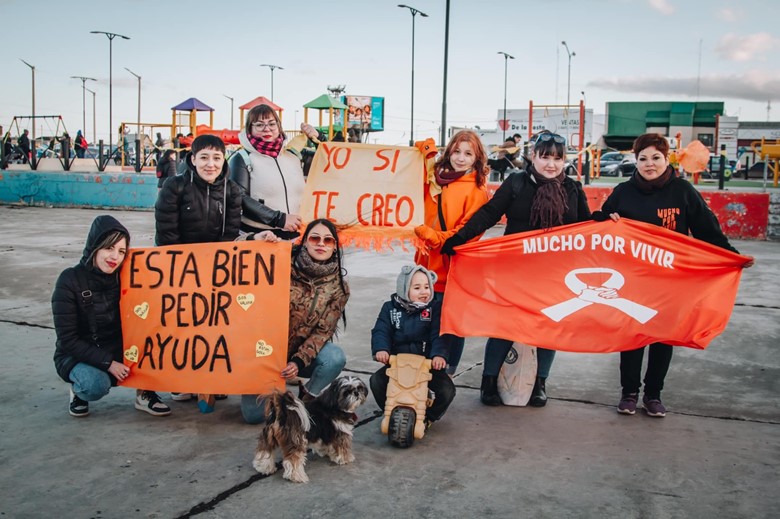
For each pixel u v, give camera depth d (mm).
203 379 4348
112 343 4504
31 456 3871
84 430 4277
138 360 4418
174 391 4367
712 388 5266
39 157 30031
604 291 4676
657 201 4793
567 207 4781
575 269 4711
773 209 14039
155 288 4434
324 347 4453
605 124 52469
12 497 3385
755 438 4270
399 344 4488
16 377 5242
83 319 4383
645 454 4020
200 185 4590
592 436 4305
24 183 22438
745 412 4750
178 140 27297
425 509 3336
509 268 4730
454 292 4656
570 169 20703
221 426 4398
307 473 3730
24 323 6844
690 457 3977
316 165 5543
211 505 3342
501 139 48312
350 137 28016
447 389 4320
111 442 4098
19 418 4449
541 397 4867
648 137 4711
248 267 4379
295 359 4277
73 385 4391
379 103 47875
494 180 24047
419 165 5426
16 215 18469
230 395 5023
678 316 4582
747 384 5355
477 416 4664
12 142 31922
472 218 4789
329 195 5465
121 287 4465
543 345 4543
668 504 3402
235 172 5191
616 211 4918
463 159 5008
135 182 20859
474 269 4742
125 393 5047
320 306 4387
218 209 4668
